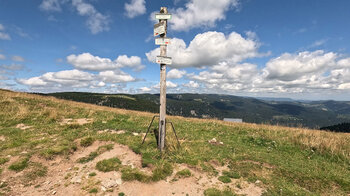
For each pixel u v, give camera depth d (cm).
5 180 451
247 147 842
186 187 475
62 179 484
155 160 593
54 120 1098
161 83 685
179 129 1120
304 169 608
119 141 733
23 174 483
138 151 648
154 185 476
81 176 494
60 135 820
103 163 550
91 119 1181
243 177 537
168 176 522
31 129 889
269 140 948
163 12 680
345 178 554
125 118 1338
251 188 479
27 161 540
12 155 571
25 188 435
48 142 707
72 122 1060
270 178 532
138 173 502
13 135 780
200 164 591
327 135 1073
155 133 936
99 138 760
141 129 1021
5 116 1036
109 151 657
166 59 676
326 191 480
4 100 1300
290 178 540
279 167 612
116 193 432
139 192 444
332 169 618
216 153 711
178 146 742
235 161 648
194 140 877
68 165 563
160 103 686
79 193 425
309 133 1096
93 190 432
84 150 677
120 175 501
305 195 451
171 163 587
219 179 516
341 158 720
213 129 1181
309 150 810
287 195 448
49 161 567
